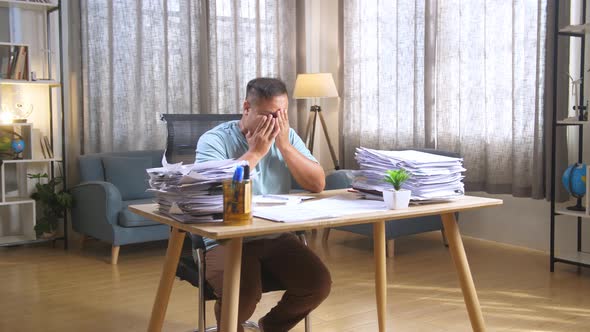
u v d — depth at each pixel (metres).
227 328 1.67
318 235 5.01
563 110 4.00
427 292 3.35
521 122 4.26
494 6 4.41
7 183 4.70
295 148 2.19
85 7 4.78
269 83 1.99
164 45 5.10
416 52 4.96
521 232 4.46
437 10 4.79
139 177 4.64
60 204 4.50
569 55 4.00
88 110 4.83
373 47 5.43
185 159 2.92
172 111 5.18
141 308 3.11
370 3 5.42
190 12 5.21
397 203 1.81
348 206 1.84
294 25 5.79
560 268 3.85
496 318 2.89
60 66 4.59
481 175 4.57
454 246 2.08
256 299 1.97
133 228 4.12
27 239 4.55
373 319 2.89
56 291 3.43
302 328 2.77
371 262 4.05
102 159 4.62
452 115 4.74
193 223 1.61
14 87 4.68
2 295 3.35
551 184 3.75
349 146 5.66
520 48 4.25
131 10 4.95
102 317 2.97
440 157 2.03
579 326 2.78
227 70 5.43
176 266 2.00
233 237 1.53
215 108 5.36
